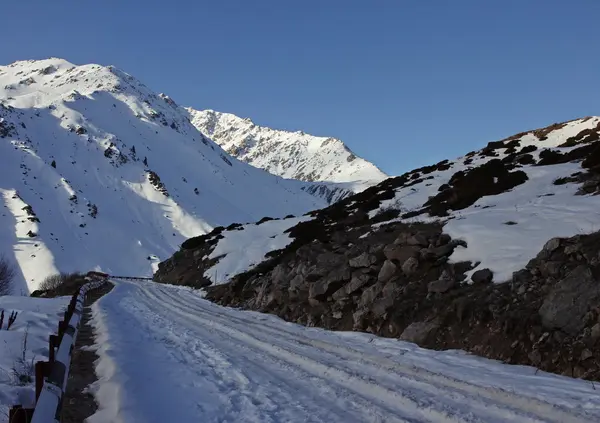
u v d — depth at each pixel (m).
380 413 6.18
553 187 20.98
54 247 145.50
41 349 9.94
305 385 7.66
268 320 17.31
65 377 5.90
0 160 192.62
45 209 170.50
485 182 24.41
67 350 7.08
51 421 4.54
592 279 9.45
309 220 41.62
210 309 21.58
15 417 4.57
